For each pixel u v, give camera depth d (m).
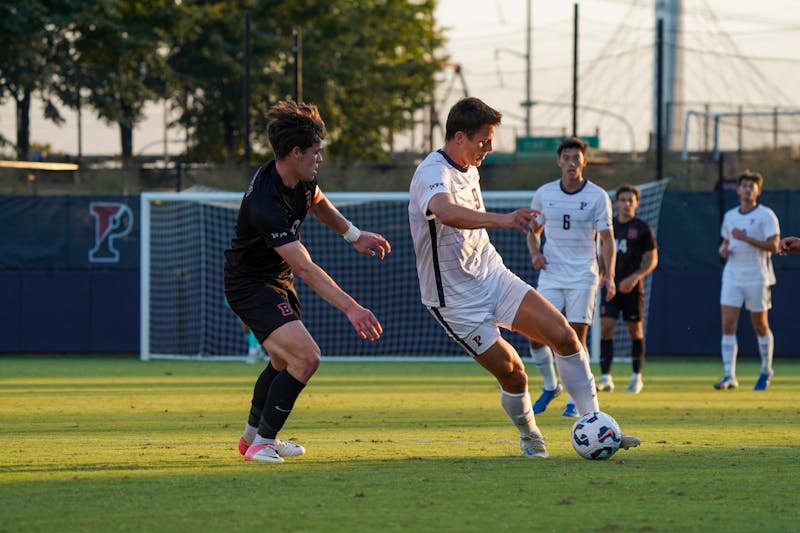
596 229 27.52
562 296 27.58
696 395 33.12
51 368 45.75
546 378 26.92
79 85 97.56
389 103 119.88
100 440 20.66
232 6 109.38
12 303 53.66
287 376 16.97
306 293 53.16
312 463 16.78
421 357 52.31
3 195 53.50
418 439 20.67
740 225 35.31
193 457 17.67
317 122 16.72
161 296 52.94
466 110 16.91
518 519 12.06
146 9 106.12
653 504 13.05
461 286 17.11
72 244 53.41
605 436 17.11
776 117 80.56
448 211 16.31
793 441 20.44
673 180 65.62
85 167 70.06
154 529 11.54
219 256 53.41
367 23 120.38
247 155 68.62
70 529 11.56
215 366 47.22
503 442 20.08
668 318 50.88
